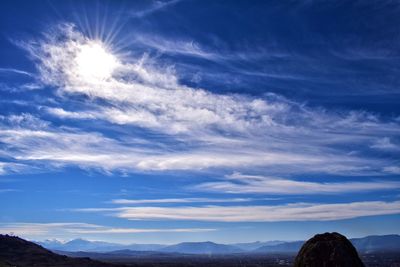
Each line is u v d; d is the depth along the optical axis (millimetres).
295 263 27109
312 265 26016
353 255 26391
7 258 148875
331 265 25547
